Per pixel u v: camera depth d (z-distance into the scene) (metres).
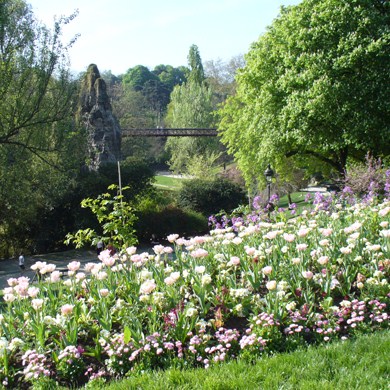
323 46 21.92
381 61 20.58
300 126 22.17
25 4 23.06
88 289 6.01
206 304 5.37
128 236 9.47
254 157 27.45
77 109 28.42
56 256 24.02
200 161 44.78
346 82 21.08
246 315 5.24
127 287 5.87
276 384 3.84
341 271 5.91
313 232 6.88
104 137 32.19
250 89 26.02
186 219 28.67
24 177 23.50
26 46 22.61
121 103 66.31
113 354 4.59
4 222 26.03
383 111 21.02
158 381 4.08
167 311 5.16
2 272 20.73
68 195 26.36
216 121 61.25
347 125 21.36
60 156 24.58
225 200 32.44
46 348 4.80
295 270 5.78
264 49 24.77
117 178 28.55
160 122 84.25
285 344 4.71
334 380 3.84
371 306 5.31
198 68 71.44
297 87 22.61
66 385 4.46
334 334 4.91
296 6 23.39
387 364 4.05
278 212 10.59
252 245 7.02
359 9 20.95
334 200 10.79
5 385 4.51
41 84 22.66
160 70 128.38
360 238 6.48
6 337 5.04
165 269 5.93
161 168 71.00
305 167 29.67
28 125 22.83
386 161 21.89
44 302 5.44
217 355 4.59
